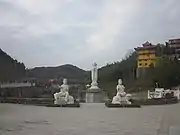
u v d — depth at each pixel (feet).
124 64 328.08
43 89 228.22
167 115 89.76
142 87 253.65
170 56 307.17
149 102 154.51
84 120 74.13
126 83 276.62
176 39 319.88
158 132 55.11
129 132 55.01
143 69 287.69
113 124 66.49
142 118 80.02
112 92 214.07
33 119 75.66
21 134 51.70
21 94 206.80
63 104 132.05
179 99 188.34
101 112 100.32
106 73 310.04
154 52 299.99
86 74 327.88
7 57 286.05
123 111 105.40
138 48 308.40
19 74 304.50
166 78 257.55
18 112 97.45
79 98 187.52
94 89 172.35
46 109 112.68
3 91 194.39
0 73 259.19
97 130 57.21
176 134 52.85
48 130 56.65
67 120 73.92
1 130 56.29
